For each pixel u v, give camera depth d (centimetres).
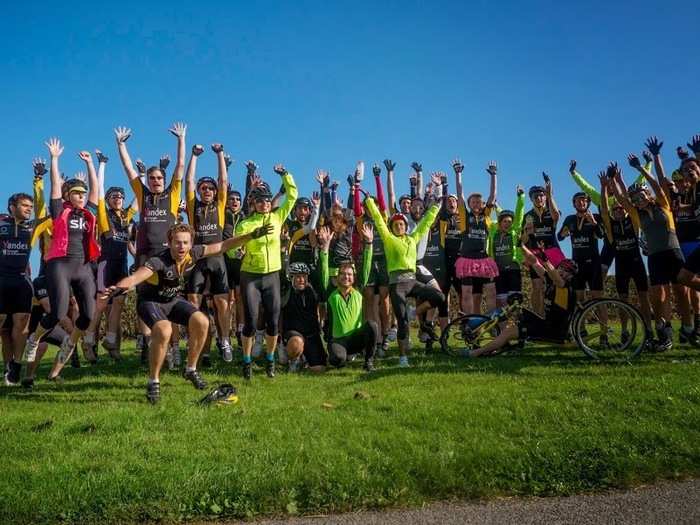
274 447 430
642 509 337
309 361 801
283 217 774
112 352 930
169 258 612
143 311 612
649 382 579
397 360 858
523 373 681
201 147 871
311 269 955
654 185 822
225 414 532
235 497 359
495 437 448
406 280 835
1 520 337
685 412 487
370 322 777
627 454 408
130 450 432
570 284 800
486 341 918
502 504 356
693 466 396
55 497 355
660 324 803
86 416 530
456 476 383
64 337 772
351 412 528
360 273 1001
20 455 430
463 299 1068
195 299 827
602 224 1002
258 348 903
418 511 349
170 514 345
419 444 435
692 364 661
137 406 576
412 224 1062
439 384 639
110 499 355
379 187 1081
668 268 805
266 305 742
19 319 757
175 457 415
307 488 367
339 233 975
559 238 1073
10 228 765
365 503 359
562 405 520
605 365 708
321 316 1006
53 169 780
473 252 1076
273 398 605
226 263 971
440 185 1189
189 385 691
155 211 809
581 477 383
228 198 989
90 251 715
